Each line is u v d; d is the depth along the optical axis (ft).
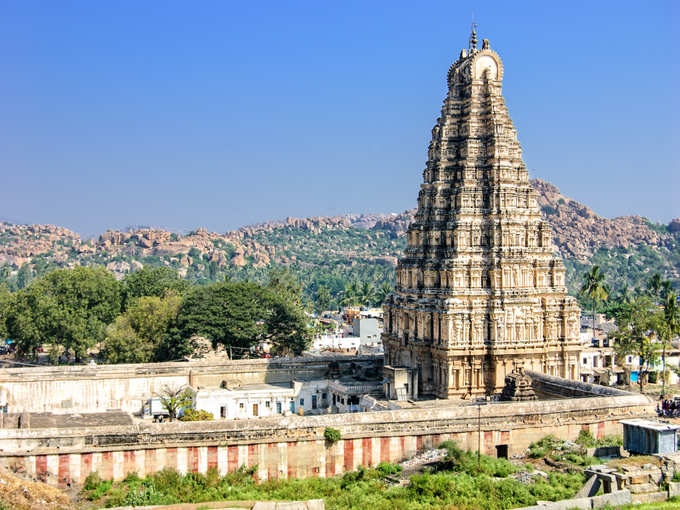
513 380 357.41
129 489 255.29
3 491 229.45
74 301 583.58
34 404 404.77
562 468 274.36
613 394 336.49
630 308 519.60
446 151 424.46
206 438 273.33
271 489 265.95
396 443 291.79
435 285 407.23
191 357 565.53
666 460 235.20
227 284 531.09
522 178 419.33
